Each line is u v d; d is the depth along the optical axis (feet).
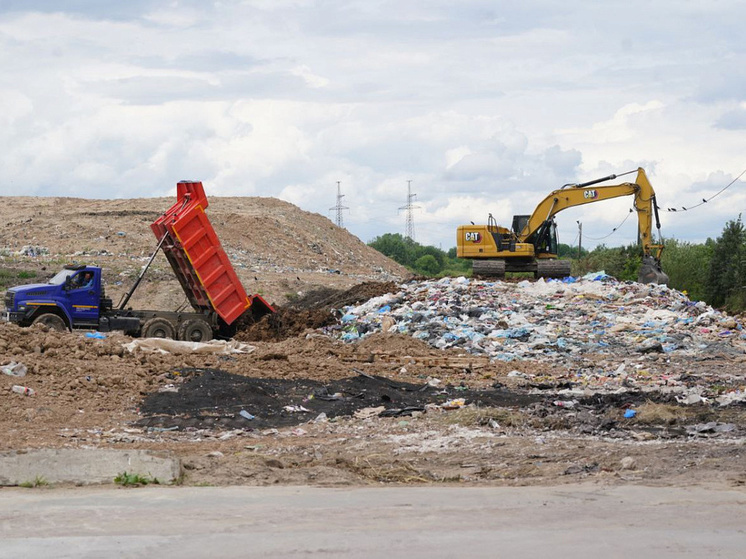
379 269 225.35
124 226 193.98
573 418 49.47
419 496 29.68
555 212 137.59
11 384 51.55
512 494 29.94
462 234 137.80
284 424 49.14
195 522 24.98
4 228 191.01
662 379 67.56
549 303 107.24
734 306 181.88
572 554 21.25
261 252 199.52
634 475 34.19
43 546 21.89
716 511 26.50
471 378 69.36
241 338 94.12
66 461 33.76
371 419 50.52
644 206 131.23
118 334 79.66
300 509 27.14
